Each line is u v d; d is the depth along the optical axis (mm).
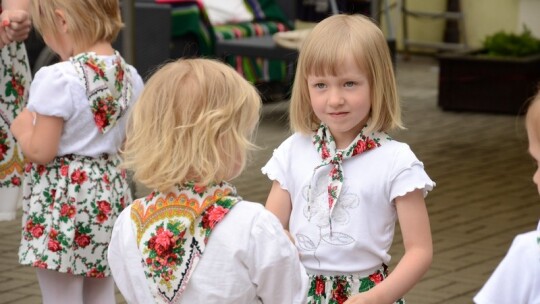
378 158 2969
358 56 2918
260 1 10398
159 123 2605
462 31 13008
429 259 2924
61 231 3625
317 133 3059
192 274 2594
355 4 10078
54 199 3637
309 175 3035
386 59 2980
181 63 2689
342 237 2973
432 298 4969
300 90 3062
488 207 6754
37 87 3592
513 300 2381
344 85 2947
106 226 3674
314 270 3023
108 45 3744
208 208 2607
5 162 4262
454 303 4906
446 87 10148
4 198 4297
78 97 3596
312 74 2971
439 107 10242
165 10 8852
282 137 8648
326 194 3006
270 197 3141
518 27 12672
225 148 2607
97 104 3627
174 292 2609
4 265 5402
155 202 2666
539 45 10297
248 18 10203
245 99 2637
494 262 5582
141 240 2658
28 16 4016
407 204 2930
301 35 8953
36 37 7191
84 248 3664
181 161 2576
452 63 10102
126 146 2734
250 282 2598
